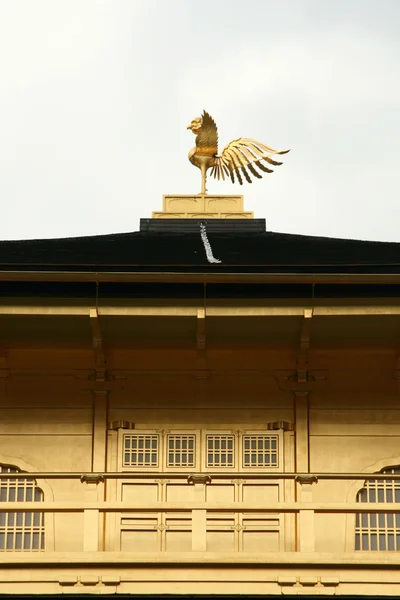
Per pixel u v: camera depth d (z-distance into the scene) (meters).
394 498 24.89
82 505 22.33
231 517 24.47
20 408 25.52
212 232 32.28
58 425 25.41
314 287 23.88
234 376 25.88
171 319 24.23
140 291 23.84
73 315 23.97
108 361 25.88
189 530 24.33
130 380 25.81
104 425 25.38
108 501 23.64
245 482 24.91
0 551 22.44
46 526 24.33
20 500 24.81
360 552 22.36
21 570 21.72
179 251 26.72
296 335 25.09
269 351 25.95
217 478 23.00
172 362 25.94
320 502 22.73
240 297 23.91
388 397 25.64
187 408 25.62
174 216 33.66
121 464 25.16
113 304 23.89
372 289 23.84
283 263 24.25
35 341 25.50
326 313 23.94
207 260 24.72
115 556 21.73
